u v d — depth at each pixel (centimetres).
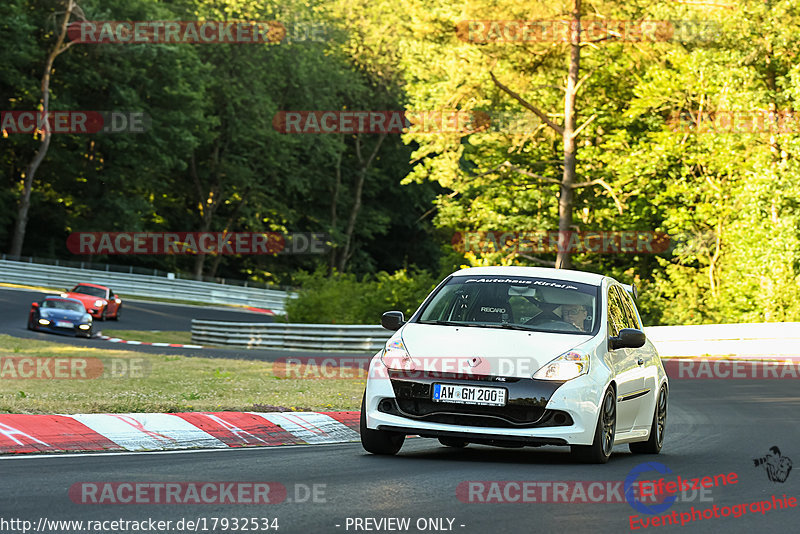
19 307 15650
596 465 3419
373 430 3522
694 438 4700
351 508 2433
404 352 3488
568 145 15150
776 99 14812
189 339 13750
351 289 13750
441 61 15788
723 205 16450
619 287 4084
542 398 3322
